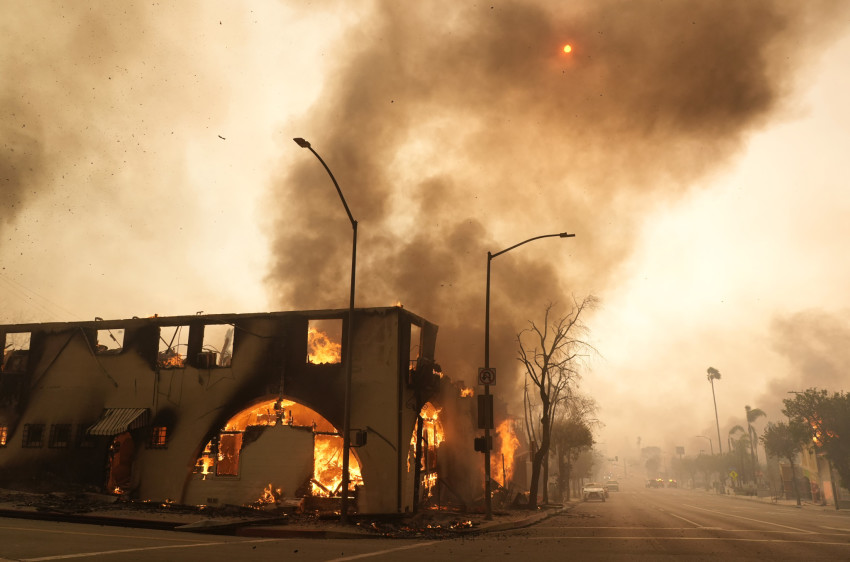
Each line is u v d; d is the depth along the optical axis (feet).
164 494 79.36
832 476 165.48
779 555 42.29
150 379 84.23
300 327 80.48
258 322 81.76
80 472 82.79
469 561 36.88
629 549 45.65
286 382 78.89
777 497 207.41
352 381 76.84
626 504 148.56
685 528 68.28
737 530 65.31
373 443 74.38
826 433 162.61
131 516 59.06
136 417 81.25
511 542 51.21
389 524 63.93
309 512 70.38
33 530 44.39
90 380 86.12
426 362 80.12
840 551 45.14
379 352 76.89
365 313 78.48
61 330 88.94
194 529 54.29
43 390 87.10
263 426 77.25
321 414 76.95
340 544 46.62
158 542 40.86
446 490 99.09
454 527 63.82
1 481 84.48
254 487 75.61
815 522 81.87
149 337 85.76
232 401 80.18
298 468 75.10
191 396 82.07
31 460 84.84
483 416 78.02
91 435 83.71
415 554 40.19
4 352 92.79
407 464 76.38
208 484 77.66
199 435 80.33
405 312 79.51
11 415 87.40
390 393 75.36
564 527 70.69
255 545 42.78
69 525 51.19
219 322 83.35
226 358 91.91
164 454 81.00
